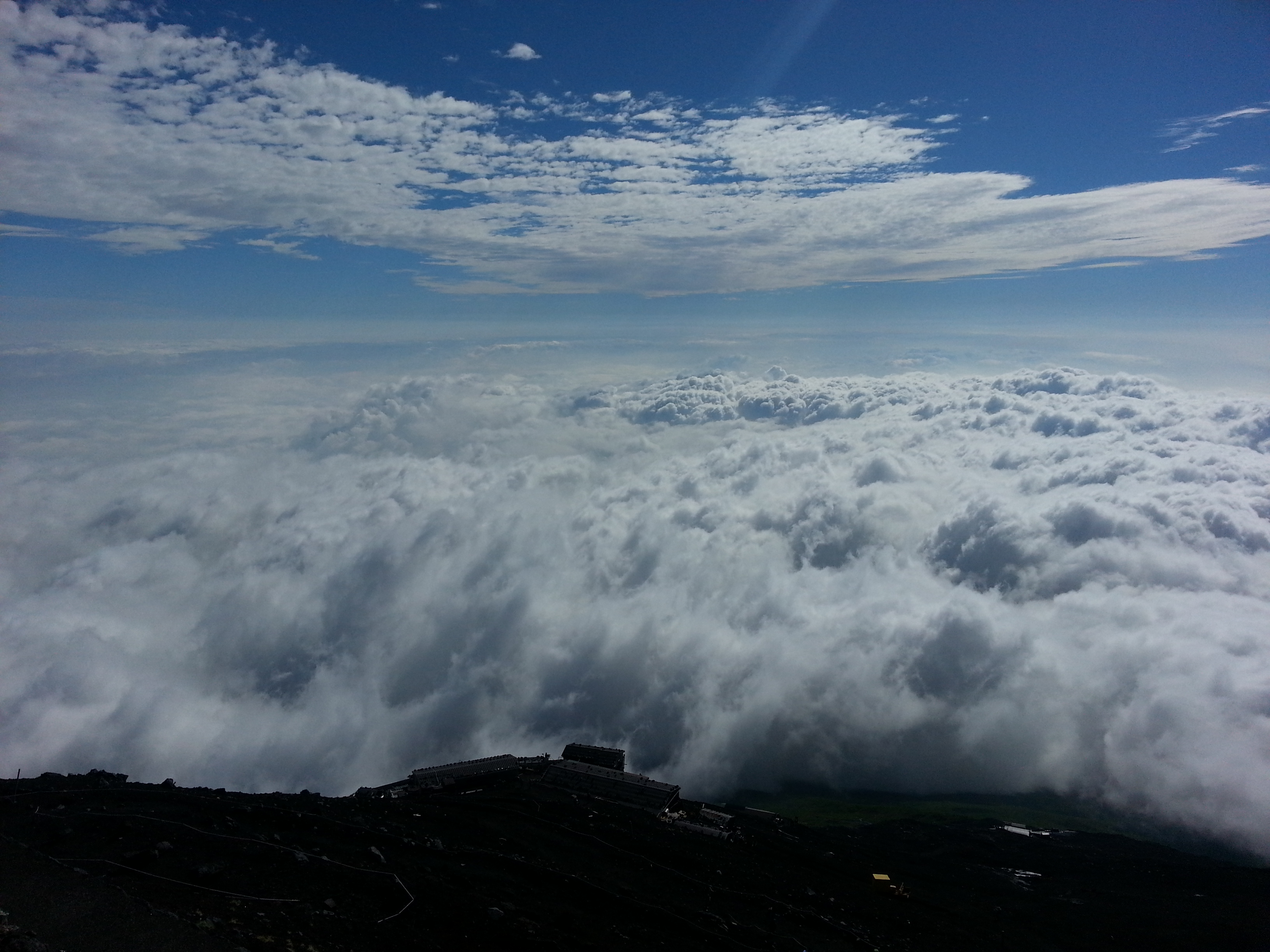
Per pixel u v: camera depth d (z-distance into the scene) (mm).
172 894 32531
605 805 68750
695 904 47531
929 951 49094
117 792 45406
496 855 47219
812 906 51844
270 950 29453
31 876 32000
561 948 36125
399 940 33781
